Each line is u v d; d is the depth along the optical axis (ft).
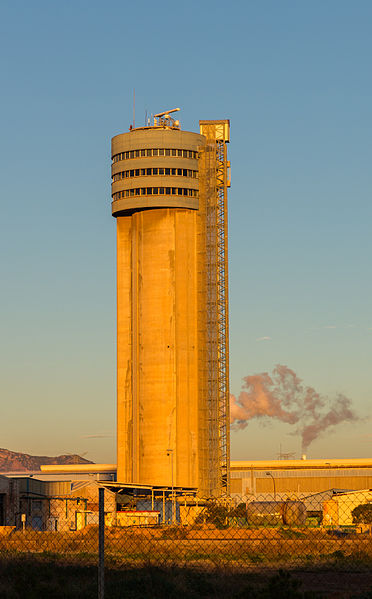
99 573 75.15
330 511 411.34
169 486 617.21
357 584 131.34
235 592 104.63
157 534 314.35
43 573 108.58
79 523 471.62
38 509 502.79
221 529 349.82
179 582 109.50
